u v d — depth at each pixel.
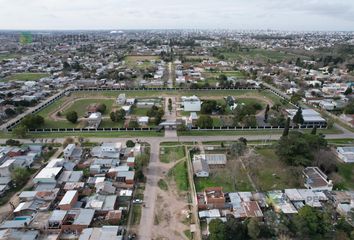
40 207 77.75
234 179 93.31
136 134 130.12
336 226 70.38
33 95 185.88
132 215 76.94
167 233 70.69
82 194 84.50
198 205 79.06
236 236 65.94
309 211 70.06
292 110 157.25
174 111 161.88
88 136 127.31
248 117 138.50
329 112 164.25
